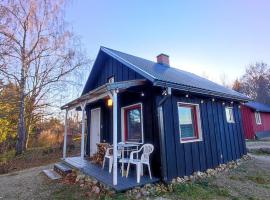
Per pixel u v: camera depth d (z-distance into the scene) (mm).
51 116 16062
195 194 4754
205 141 7145
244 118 18516
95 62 9297
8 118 14453
